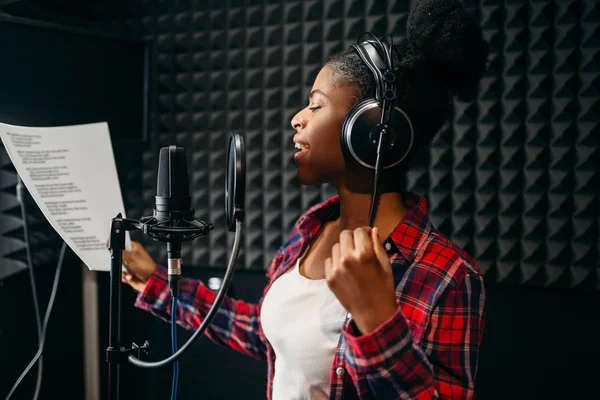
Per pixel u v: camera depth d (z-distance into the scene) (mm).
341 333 948
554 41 1657
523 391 1704
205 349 1912
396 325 750
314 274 1065
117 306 922
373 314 750
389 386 780
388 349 750
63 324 1834
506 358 1721
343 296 757
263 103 1909
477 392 1729
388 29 1782
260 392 1865
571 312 1698
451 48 909
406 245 955
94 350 1666
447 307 886
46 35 1498
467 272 917
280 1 1860
